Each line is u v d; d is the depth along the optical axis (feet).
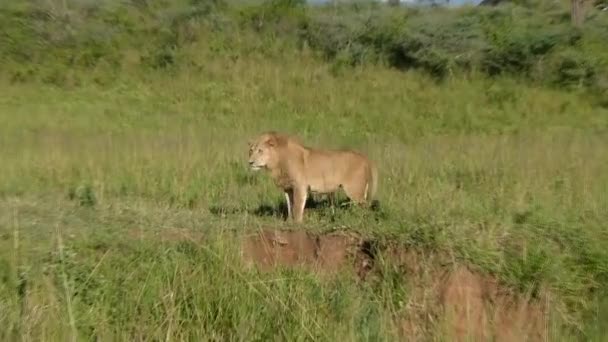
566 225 37.55
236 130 77.30
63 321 29.09
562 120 90.53
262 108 89.66
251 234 35.96
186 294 30.73
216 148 58.70
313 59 102.83
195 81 95.55
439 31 105.19
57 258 31.73
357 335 29.53
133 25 109.91
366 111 89.56
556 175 50.52
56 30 105.91
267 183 48.98
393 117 88.38
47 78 96.22
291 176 41.09
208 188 47.73
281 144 41.37
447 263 33.88
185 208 43.16
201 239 34.12
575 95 97.45
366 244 35.35
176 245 33.47
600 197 44.24
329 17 109.60
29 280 30.71
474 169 53.47
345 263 34.76
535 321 33.06
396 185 47.62
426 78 99.66
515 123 88.89
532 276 34.17
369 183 42.86
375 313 30.99
